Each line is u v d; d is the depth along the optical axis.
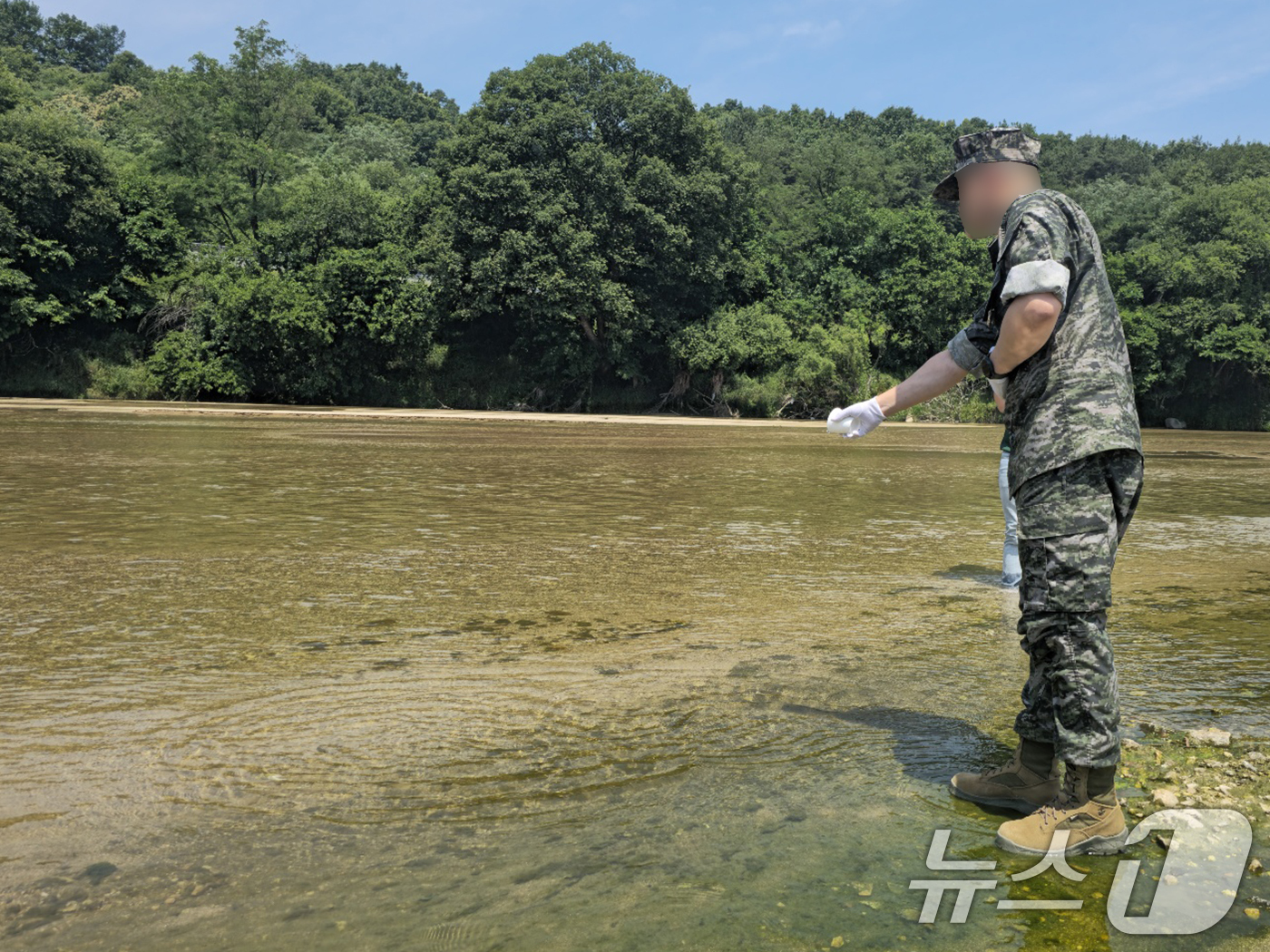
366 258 38.28
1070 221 2.20
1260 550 6.24
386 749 2.36
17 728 2.48
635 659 3.28
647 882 1.69
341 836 1.87
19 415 22.73
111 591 4.26
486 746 2.39
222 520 6.58
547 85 37.84
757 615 4.04
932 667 3.23
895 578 5.00
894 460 15.66
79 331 38.78
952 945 1.51
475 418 30.59
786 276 46.06
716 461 14.26
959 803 2.12
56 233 37.66
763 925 1.55
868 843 1.89
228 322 36.31
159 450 12.93
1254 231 46.47
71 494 7.81
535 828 1.92
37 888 1.65
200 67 41.78
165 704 2.69
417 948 1.45
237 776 2.17
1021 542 2.18
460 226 37.22
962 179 2.46
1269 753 2.45
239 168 42.22
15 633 3.50
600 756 2.34
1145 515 8.52
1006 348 2.13
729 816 2.00
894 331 45.03
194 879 1.68
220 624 3.69
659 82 39.59
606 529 6.65
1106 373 2.14
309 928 1.52
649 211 37.38
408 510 7.33
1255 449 24.72
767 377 41.03
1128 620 4.05
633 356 40.31
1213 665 3.30
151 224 39.44
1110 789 1.95
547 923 1.54
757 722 2.62
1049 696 2.09
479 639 3.53
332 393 39.06
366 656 3.24
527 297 37.69
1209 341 44.62
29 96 42.19
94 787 2.10
